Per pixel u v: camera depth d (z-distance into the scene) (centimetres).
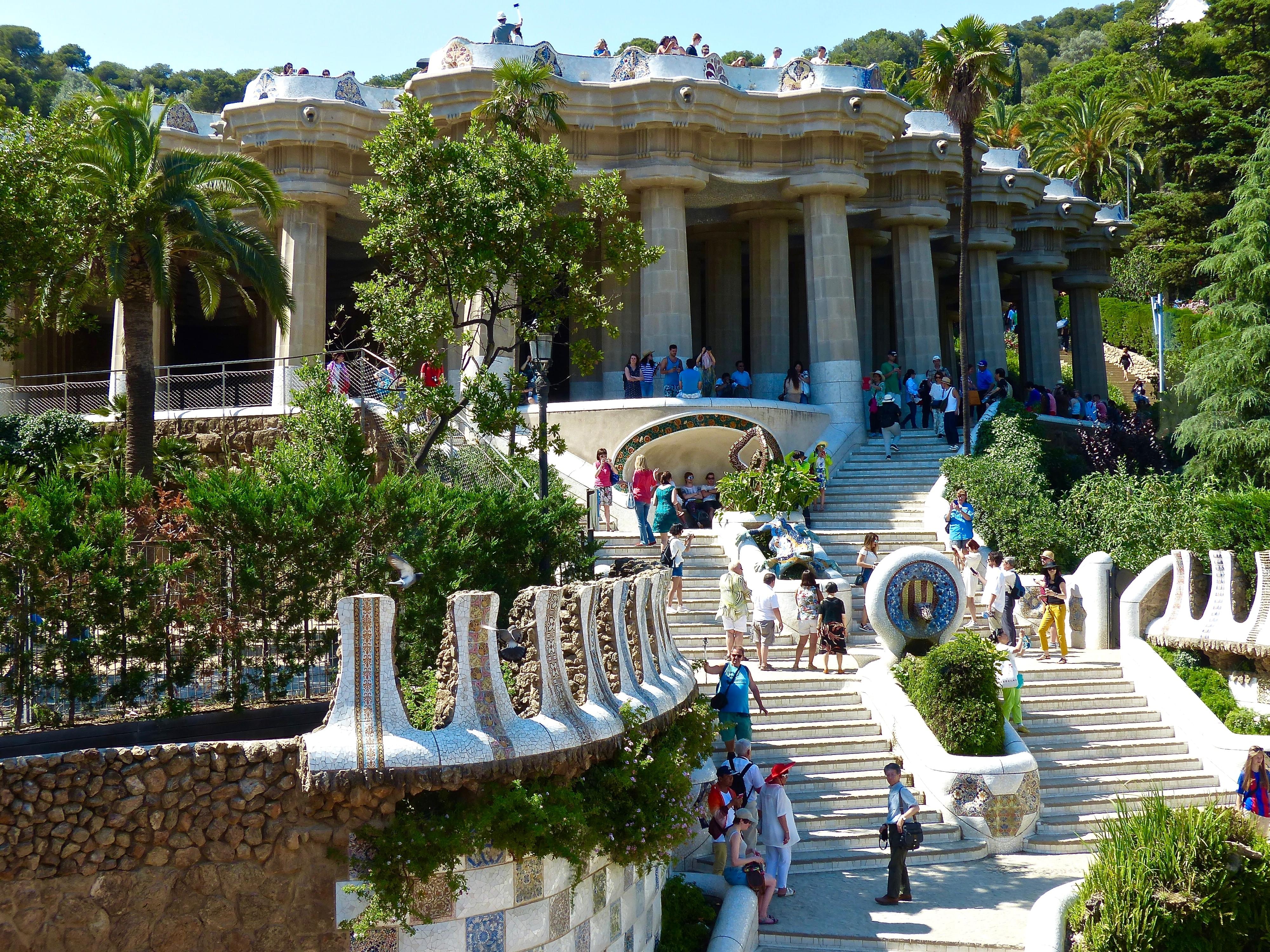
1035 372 4472
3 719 1311
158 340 3591
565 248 2144
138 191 2253
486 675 1099
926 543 2722
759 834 1605
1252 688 2234
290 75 3284
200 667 1397
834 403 3394
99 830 1027
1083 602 2500
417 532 1596
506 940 1095
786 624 2280
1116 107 7075
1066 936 1391
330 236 3666
